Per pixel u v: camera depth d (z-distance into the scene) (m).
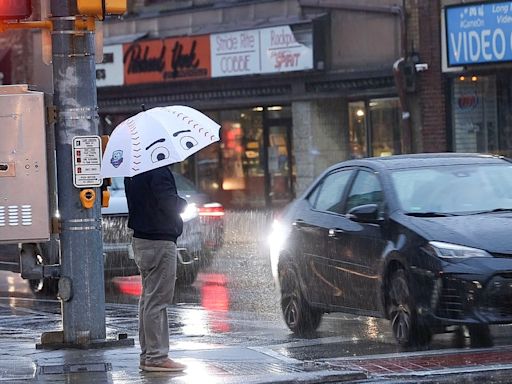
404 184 25.50
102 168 20.42
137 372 20.62
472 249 22.98
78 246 23.52
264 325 29.41
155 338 20.55
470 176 25.98
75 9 23.27
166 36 69.31
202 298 35.56
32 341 25.78
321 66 61.75
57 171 23.53
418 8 57.75
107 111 73.69
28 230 22.94
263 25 64.06
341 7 61.22
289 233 28.33
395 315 24.36
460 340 25.36
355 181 26.83
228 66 65.81
